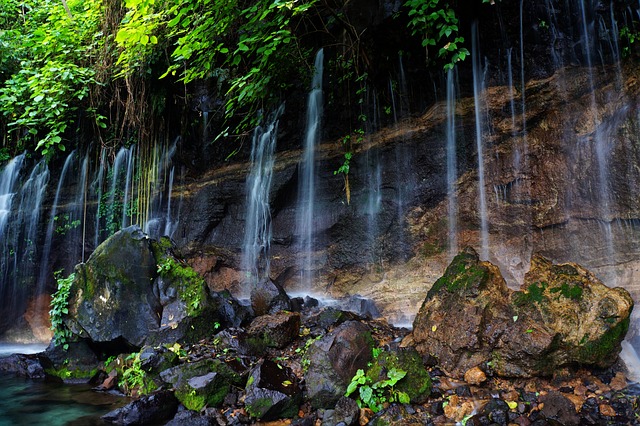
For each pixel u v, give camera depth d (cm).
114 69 1020
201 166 1097
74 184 1158
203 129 1091
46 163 1163
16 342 1082
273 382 480
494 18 834
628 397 445
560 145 806
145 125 1079
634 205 750
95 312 659
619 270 748
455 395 459
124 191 1116
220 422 459
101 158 1122
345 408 440
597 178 780
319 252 967
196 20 777
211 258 1034
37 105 1008
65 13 1040
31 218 1153
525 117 827
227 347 576
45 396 575
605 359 482
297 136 1010
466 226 852
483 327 502
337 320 655
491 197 841
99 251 686
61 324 669
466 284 531
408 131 909
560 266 540
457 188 865
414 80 900
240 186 1049
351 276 925
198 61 847
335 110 974
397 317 813
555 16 811
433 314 545
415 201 893
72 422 490
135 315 654
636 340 572
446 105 880
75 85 1052
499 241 828
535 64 823
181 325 632
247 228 1030
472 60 856
